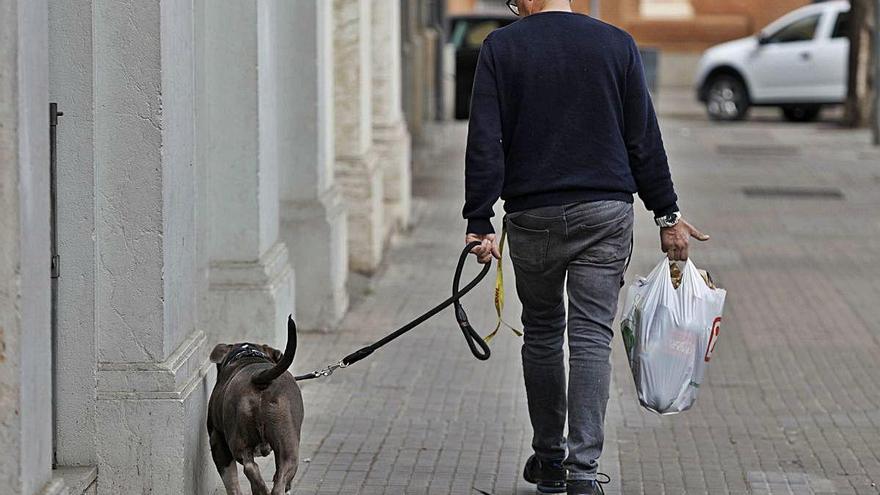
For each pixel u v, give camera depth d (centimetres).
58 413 869
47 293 718
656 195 927
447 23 4506
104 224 873
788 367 1495
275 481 869
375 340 1579
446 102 4362
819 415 1298
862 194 2991
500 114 909
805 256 2230
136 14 864
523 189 907
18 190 668
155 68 868
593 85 900
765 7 6191
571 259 916
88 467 872
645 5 6316
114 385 875
